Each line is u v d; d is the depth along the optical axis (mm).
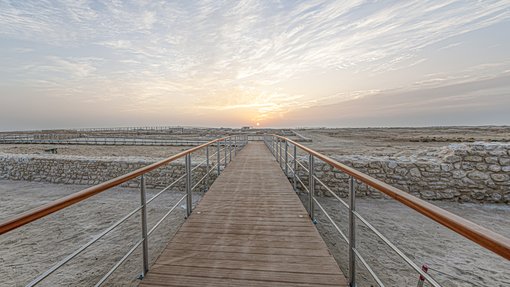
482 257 3164
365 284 2555
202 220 2799
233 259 1959
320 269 1821
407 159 5969
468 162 5277
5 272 2885
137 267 2881
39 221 4520
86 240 3732
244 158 8023
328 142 21344
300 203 3416
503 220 4367
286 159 5453
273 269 1820
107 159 7742
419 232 3904
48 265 3039
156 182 7020
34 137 25984
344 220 4414
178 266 1861
